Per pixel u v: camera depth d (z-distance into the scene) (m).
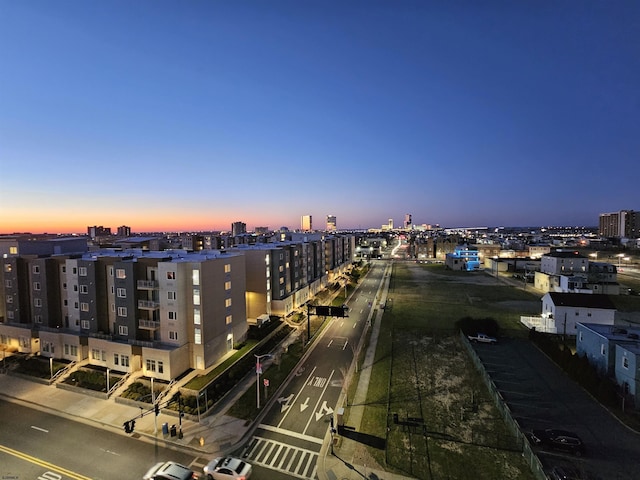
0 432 32.03
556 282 89.81
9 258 52.66
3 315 54.41
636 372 34.62
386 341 55.53
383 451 28.64
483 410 34.59
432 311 74.12
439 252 195.12
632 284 98.94
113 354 44.09
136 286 45.12
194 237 159.38
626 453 27.81
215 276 46.69
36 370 44.62
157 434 31.45
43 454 28.92
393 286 105.88
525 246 178.75
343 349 52.50
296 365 46.62
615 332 41.75
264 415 34.56
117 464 27.70
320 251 101.50
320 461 27.64
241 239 152.12
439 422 32.59
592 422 32.31
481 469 26.33
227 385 39.91
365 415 34.00
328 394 38.56
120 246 117.50
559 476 24.33
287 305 71.88
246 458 28.23
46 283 50.28
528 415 33.50
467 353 49.91
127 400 36.84
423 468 26.55
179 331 43.25
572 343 54.75
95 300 47.00
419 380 41.25
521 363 46.00
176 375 42.00
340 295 93.44
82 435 31.52
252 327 60.22
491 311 73.44
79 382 41.28
